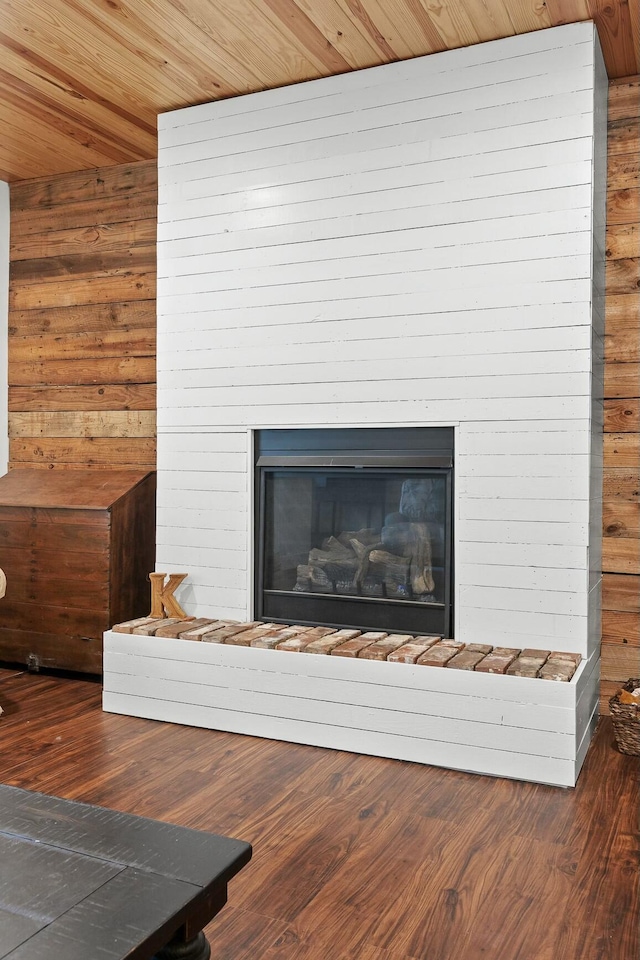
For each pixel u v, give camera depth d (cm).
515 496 300
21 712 336
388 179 319
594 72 288
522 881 204
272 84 336
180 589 362
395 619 325
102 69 323
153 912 112
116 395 437
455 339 309
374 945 178
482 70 302
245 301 347
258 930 183
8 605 399
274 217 340
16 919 110
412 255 315
